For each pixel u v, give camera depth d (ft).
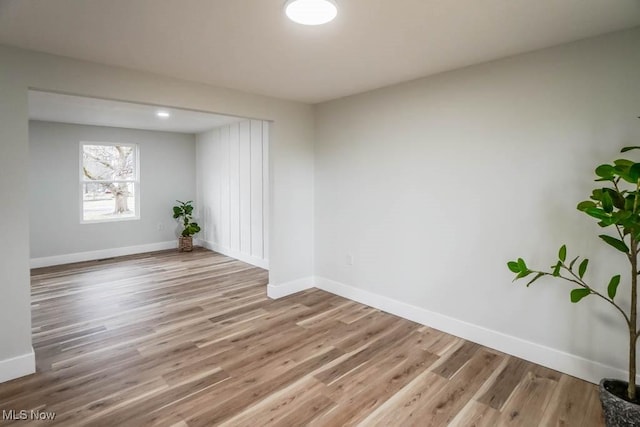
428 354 9.15
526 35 7.36
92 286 14.83
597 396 7.37
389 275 11.82
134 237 21.27
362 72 9.80
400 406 7.07
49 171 18.31
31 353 8.17
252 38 7.38
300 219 13.93
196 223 23.29
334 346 9.60
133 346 9.54
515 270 7.36
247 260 19.12
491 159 9.13
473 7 6.09
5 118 7.71
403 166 11.12
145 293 13.97
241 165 19.08
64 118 17.13
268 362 8.75
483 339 9.58
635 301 6.16
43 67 8.11
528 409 6.98
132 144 21.01
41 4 5.93
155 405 7.06
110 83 9.06
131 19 6.50
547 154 8.23
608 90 7.38
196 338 10.05
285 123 13.11
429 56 8.56
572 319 8.09
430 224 10.55
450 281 10.21
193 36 7.28
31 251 17.94
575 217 7.91
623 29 7.11
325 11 6.13
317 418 6.70
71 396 7.32
